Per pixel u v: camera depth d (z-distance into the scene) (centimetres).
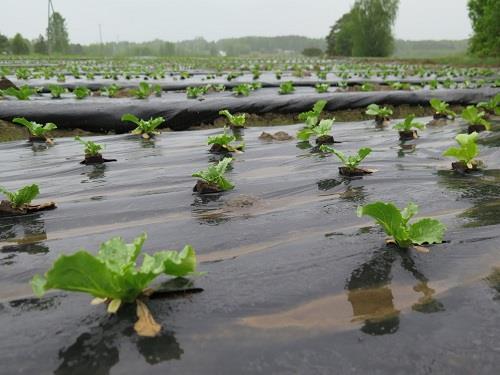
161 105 893
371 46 5628
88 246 298
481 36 3372
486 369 171
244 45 17538
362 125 815
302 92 1391
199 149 610
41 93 1280
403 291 227
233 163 526
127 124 867
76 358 179
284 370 173
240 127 788
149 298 216
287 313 210
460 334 191
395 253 265
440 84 1712
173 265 199
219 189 408
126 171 502
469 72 2381
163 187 437
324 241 288
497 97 813
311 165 504
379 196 385
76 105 861
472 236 288
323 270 249
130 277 196
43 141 682
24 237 317
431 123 789
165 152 598
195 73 2364
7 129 814
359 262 257
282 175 465
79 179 473
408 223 322
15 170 523
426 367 173
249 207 366
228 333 194
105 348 183
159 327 193
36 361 178
